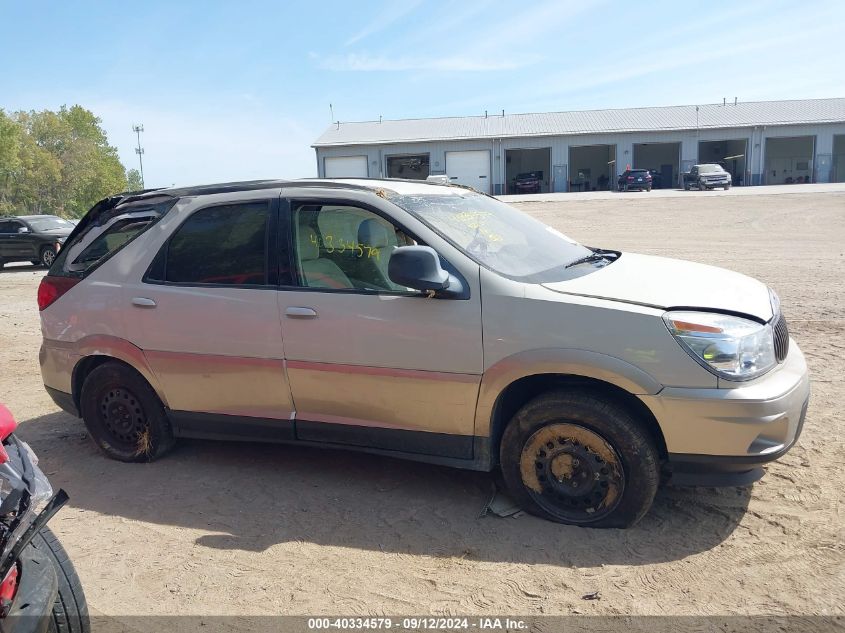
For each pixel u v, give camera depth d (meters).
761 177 51.03
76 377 4.99
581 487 3.70
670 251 16.75
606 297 3.63
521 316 3.64
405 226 4.00
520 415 3.78
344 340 4.02
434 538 3.72
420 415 3.95
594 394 3.64
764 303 3.81
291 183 4.45
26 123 73.50
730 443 3.39
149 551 3.71
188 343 4.46
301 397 4.23
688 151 51.06
